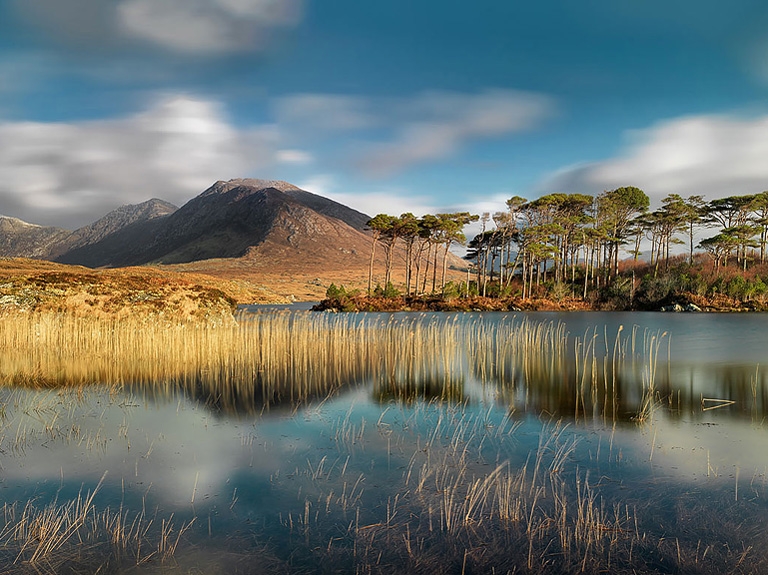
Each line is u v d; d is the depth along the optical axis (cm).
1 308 2105
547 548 501
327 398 1173
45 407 1055
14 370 1462
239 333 2091
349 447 816
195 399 1151
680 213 6800
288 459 760
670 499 614
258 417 1002
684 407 1074
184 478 683
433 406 1098
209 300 2667
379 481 673
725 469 714
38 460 746
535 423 959
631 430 909
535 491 639
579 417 1000
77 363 1584
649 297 5744
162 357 1683
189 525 550
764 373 1453
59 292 2323
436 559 483
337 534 531
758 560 477
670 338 2288
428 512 582
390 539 521
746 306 5253
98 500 612
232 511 585
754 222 6888
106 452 785
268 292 11856
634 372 1491
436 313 5294
